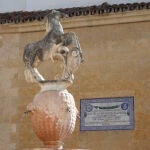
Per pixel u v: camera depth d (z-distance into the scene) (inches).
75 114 542.6
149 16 772.0
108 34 785.6
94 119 763.4
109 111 761.6
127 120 753.0
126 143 748.0
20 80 807.1
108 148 752.3
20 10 842.8
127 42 777.6
